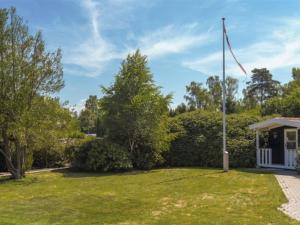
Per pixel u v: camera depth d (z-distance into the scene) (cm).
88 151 2389
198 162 2519
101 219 1077
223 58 2081
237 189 1529
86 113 6200
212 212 1143
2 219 1056
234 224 998
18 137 1973
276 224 991
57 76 2025
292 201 1271
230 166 2359
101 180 1939
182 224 1007
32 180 1989
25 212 1163
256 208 1184
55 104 2030
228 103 6250
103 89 2525
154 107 2475
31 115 1934
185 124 2617
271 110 4253
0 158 2384
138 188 1628
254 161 2331
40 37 1991
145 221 1046
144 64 2519
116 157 2322
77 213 1150
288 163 2183
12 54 1941
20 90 1939
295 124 2091
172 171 2217
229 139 2408
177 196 1412
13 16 1948
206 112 2688
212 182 1728
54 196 1457
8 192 1620
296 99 4069
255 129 2328
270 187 1545
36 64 1986
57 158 2623
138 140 2508
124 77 2494
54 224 1020
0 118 1916
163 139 2483
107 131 2527
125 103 2462
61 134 2108
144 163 2444
